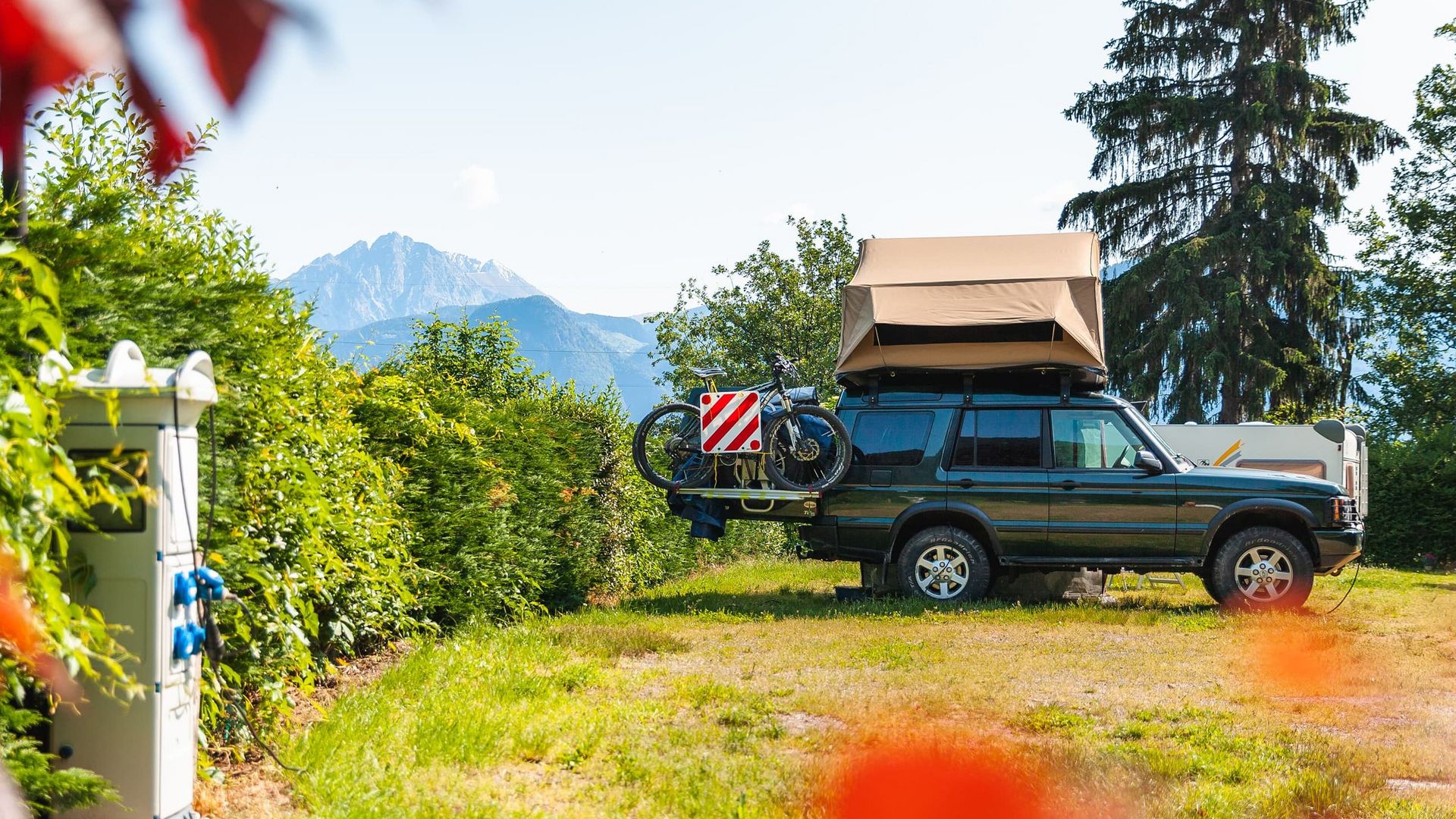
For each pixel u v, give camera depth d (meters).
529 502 11.13
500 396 15.09
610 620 10.66
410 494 8.73
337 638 7.09
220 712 5.00
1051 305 11.77
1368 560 25.47
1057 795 4.88
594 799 4.92
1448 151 32.34
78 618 3.08
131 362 3.80
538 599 11.87
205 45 0.41
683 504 12.42
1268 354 33.47
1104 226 36.06
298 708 6.56
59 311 2.99
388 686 6.95
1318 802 4.85
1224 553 11.39
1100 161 36.34
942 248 12.70
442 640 8.68
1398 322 32.84
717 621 10.74
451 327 16.00
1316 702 7.09
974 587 11.65
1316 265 33.09
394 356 15.53
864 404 12.21
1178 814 4.65
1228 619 10.45
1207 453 18.11
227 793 4.85
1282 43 34.56
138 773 3.80
